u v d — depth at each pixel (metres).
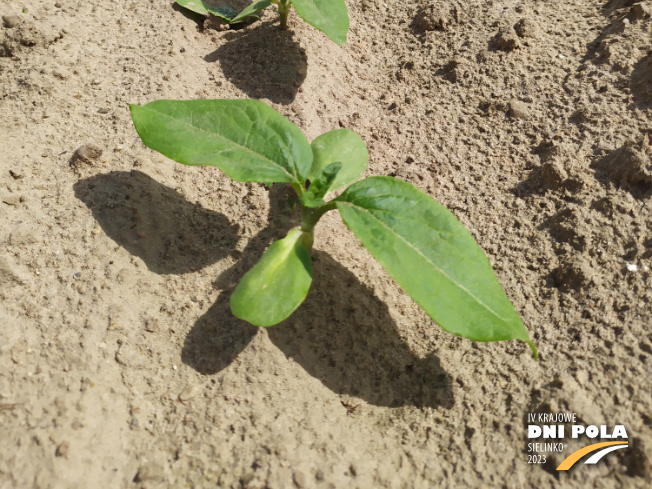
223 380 0.14
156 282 0.15
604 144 0.17
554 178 0.17
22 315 0.14
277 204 0.17
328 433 0.13
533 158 0.18
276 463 0.13
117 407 0.13
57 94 0.19
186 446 0.13
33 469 0.12
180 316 0.15
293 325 0.15
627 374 0.13
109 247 0.15
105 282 0.15
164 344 0.15
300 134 0.15
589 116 0.18
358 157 0.16
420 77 0.21
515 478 0.12
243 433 0.13
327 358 0.15
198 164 0.14
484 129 0.19
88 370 0.14
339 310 0.15
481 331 0.12
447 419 0.14
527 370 0.14
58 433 0.13
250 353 0.14
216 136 0.14
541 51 0.21
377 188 0.14
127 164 0.17
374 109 0.21
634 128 0.17
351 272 0.16
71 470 0.12
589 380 0.13
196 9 0.22
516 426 0.13
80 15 0.21
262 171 0.14
